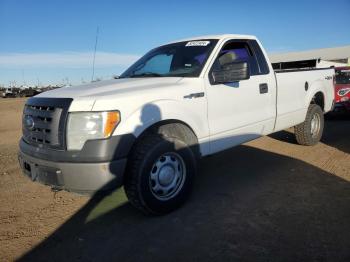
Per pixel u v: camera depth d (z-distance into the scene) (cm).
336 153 662
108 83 458
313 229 367
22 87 6606
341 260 310
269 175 548
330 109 776
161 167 404
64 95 395
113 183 369
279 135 844
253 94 527
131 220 410
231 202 448
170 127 420
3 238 383
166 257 330
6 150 850
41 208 459
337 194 459
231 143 498
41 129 395
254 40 561
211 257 325
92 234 382
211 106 462
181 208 436
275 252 327
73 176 366
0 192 524
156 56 546
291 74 624
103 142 360
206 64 469
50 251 353
